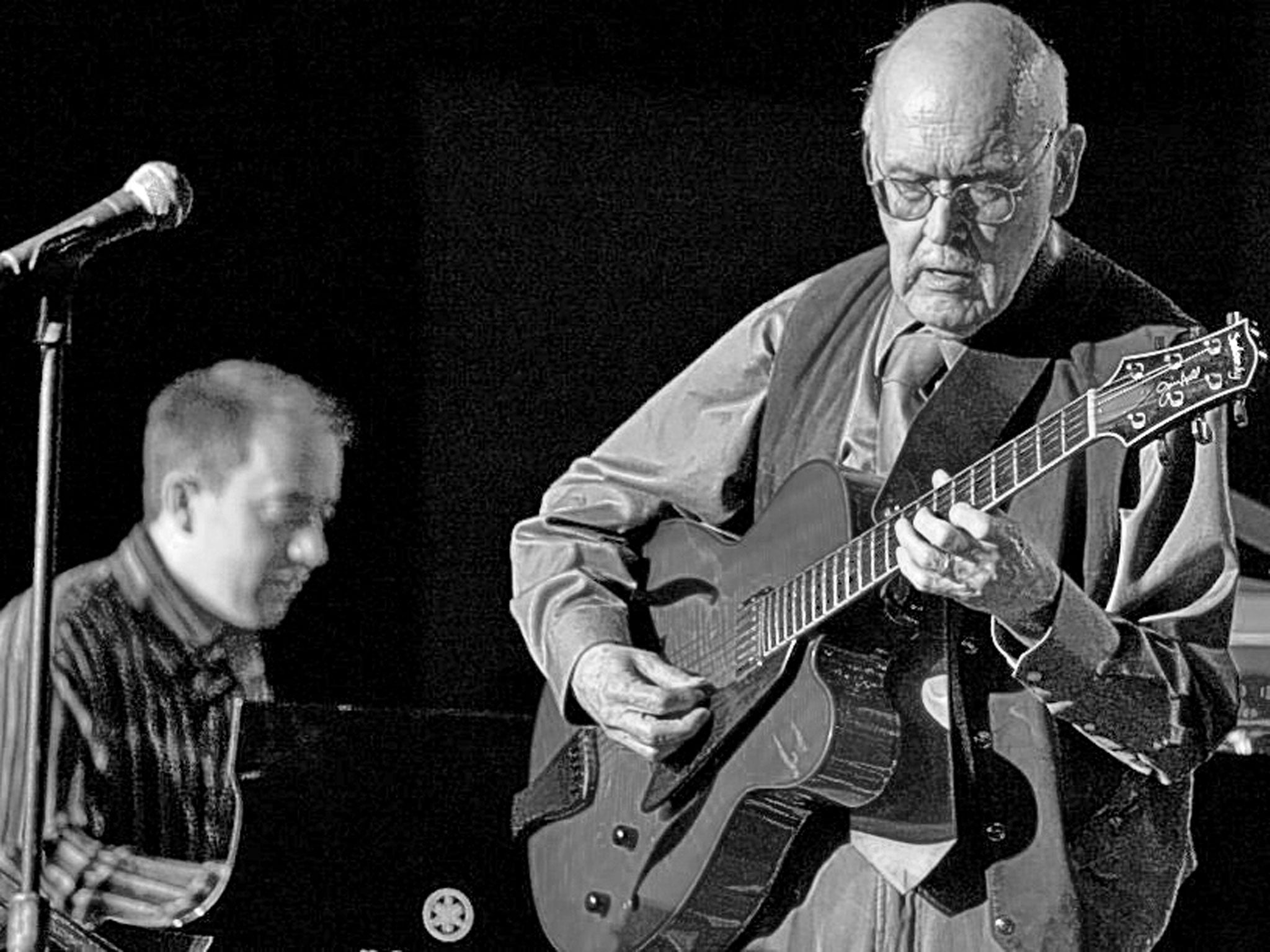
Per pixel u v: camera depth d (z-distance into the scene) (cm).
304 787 1077
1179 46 1059
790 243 1156
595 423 1186
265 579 1162
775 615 843
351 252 1195
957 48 797
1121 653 757
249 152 1198
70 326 738
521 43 1180
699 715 859
